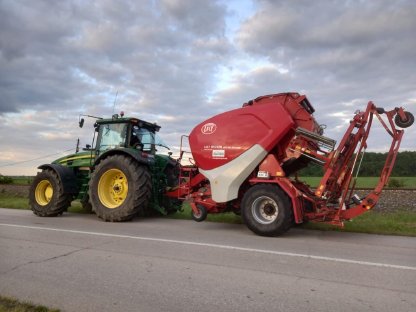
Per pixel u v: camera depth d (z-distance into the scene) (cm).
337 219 756
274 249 617
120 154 976
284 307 368
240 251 598
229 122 840
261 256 566
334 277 462
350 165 795
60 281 445
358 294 404
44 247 621
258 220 755
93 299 389
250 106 832
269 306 371
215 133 848
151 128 1140
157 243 655
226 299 389
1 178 2712
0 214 1097
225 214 1030
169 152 1120
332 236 761
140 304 376
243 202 774
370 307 368
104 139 1073
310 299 389
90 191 977
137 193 931
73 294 403
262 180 775
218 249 611
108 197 978
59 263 521
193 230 816
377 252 604
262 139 794
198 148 864
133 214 935
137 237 711
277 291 412
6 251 592
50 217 1031
